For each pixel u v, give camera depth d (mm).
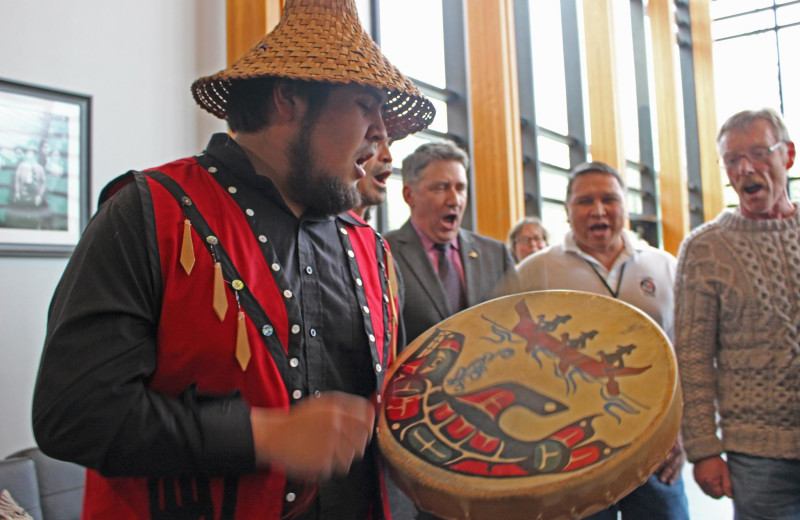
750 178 1570
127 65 2559
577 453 645
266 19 2809
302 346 770
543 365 817
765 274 1571
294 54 763
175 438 615
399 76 833
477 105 4840
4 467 1959
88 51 2438
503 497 605
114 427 590
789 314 1540
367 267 944
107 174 2488
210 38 2869
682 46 10781
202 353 693
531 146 5801
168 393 685
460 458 676
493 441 693
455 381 828
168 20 2705
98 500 707
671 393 701
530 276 1562
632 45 8836
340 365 832
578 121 6855
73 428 584
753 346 1564
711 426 1593
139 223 692
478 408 758
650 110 8828
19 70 2236
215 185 781
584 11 7027
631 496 1692
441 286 1768
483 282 1862
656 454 651
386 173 1536
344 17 822
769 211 1615
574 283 1908
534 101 5801
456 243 1938
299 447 640
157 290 685
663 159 8969
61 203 2355
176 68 2734
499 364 840
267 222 792
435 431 733
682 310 1688
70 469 2166
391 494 1484
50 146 2320
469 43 4852
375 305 912
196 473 641
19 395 2250
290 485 732
